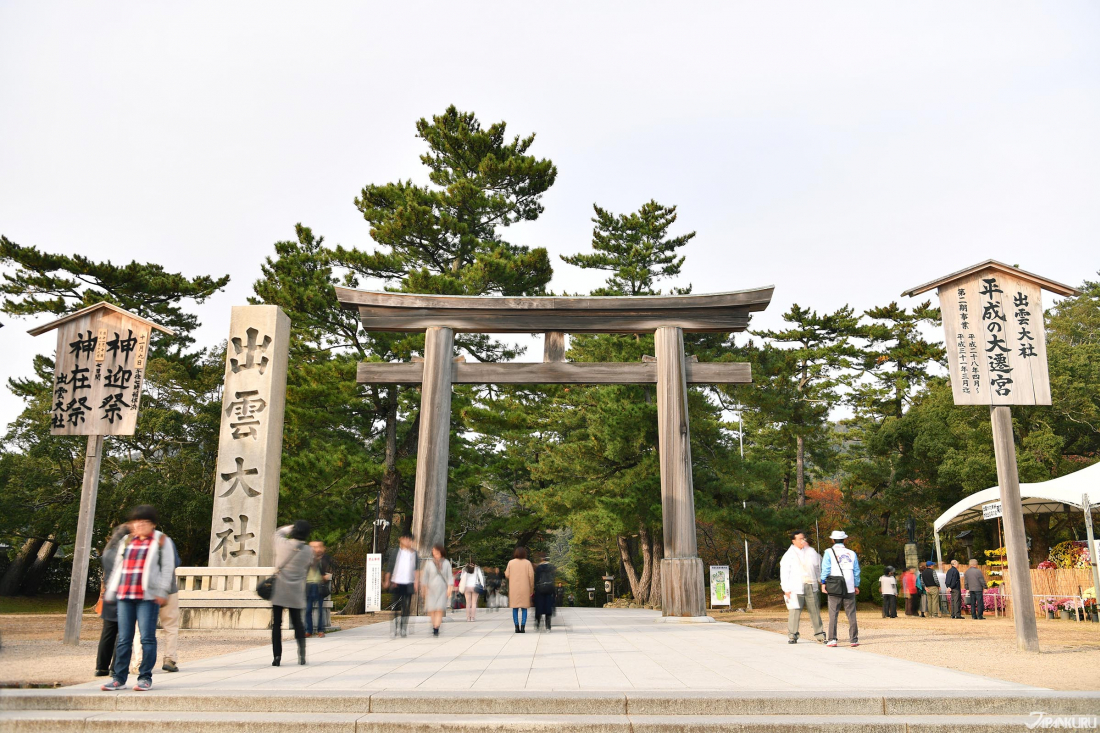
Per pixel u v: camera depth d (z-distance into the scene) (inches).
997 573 931.3
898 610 989.8
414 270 888.9
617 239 1333.7
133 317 495.8
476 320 697.6
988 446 1143.6
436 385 681.0
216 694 252.8
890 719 231.3
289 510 892.6
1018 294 445.1
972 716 239.1
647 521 1050.1
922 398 1533.0
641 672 311.9
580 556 1781.5
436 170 1078.4
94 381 487.5
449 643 452.8
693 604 635.5
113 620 305.4
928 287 455.8
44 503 1263.5
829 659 362.6
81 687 275.7
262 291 917.8
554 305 695.1
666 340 687.7
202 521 1180.5
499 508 1844.2
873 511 1322.6
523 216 1099.3
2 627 603.2
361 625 650.2
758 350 1290.6
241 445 591.2
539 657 370.6
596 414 1093.1
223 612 540.7
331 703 247.9
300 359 932.0
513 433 1093.1
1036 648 409.1
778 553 1480.1
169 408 1320.1
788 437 1489.9
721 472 1075.3
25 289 1227.2
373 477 940.6
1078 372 1191.6
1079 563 829.2
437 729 224.8
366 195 997.8
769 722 226.8
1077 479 802.2
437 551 543.2
